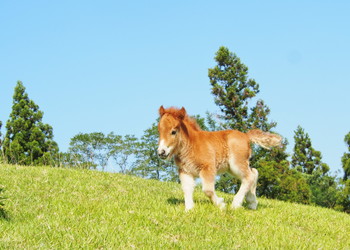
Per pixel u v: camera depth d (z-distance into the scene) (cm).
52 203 934
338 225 1118
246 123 3891
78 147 4169
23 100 4059
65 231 712
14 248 616
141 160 4272
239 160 1054
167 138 938
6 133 3994
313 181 4256
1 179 1138
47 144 4047
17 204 884
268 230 887
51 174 1313
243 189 1062
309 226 1020
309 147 5203
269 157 3841
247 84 4028
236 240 780
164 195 1245
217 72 4009
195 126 1034
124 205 980
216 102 3966
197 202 1059
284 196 3584
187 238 759
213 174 995
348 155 4097
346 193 3784
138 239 716
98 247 662
